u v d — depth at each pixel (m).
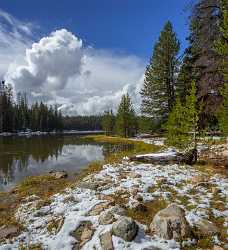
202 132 18.16
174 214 7.98
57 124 143.00
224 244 7.36
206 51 18.31
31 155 34.09
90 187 11.57
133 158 16.14
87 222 8.47
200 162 15.30
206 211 8.86
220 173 12.88
